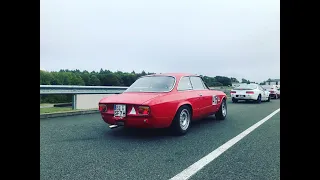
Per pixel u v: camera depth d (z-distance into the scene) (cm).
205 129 537
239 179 251
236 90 1438
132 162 305
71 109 838
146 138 445
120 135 468
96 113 816
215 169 281
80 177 257
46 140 420
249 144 398
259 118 720
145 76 546
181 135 469
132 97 449
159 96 441
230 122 640
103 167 288
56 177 257
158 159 318
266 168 284
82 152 350
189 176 259
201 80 605
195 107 515
